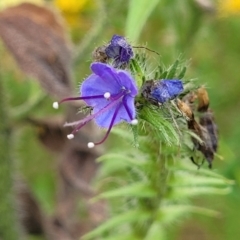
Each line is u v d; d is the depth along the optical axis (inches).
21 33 11.8
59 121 13.0
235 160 14.9
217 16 14.9
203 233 18.9
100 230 10.5
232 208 17.8
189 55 15.2
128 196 10.4
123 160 10.0
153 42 15.7
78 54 12.5
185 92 9.1
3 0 12.3
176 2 13.7
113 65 8.5
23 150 16.8
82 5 15.3
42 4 12.0
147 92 8.3
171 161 9.8
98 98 8.5
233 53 19.5
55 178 16.5
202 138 9.4
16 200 12.8
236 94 19.6
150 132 9.5
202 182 10.0
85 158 13.1
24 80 14.4
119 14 12.9
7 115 12.4
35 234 13.4
